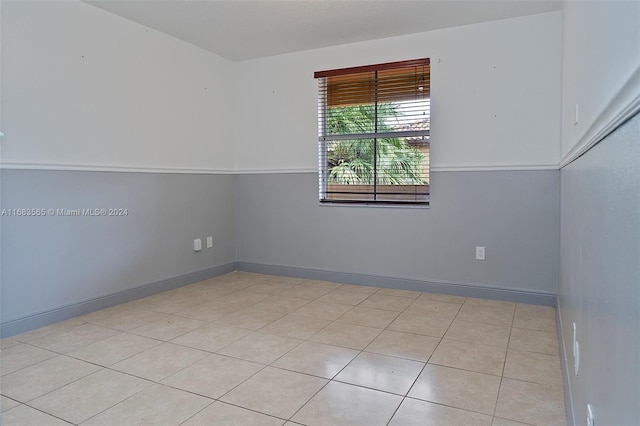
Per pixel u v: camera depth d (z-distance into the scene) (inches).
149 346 102.6
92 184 128.0
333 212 167.0
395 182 156.9
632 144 27.4
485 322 118.7
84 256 126.3
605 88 41.3
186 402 76.7
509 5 125.7
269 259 181.8
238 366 91.5
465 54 141.9
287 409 74.3
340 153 166.9
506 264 139.7
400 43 151.5
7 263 107.9
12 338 107.2
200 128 167.5
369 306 134.9
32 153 112.3
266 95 177.9
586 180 55.5
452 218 146.6
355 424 69.7
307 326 116.6
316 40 156.5
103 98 130.4
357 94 161.2
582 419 52.6
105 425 69.6
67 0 119.6
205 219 171.3
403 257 155.3
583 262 57.3
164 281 153.1
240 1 123.6
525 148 135.0
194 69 163.3
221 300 142.3
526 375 86.4
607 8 41.1
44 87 114.7
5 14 105.9
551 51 130.5
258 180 181.9
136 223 142.4
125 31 136.5
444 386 82.1
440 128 146.8
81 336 108.9
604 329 38.3
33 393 79.9
